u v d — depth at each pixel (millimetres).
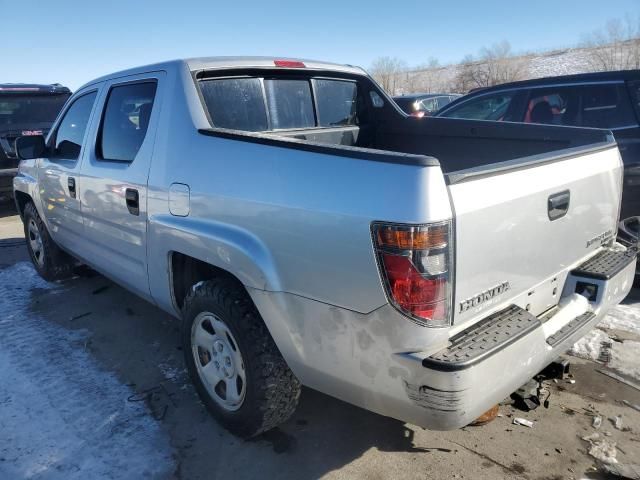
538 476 2518
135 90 3352
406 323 1951
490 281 2154
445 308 1965
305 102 3789
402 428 2885
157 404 3145
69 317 4391
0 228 7727
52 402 3164
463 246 1979
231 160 2539
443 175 1934
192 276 3029
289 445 2768
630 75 4953
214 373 2832
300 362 2363
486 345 2014
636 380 3262
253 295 2422
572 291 2752
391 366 2025
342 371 2205
